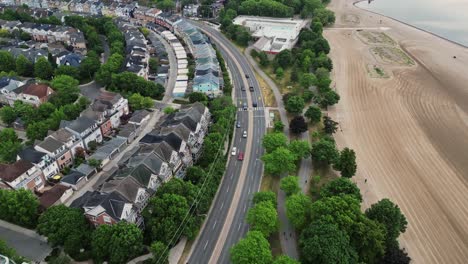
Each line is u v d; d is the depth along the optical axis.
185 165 136.75
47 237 105.44
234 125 168.25
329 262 91.25
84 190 131.00
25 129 163.62
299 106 171.25
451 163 148.12
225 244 111.38
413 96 195.75
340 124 171.12
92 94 191.62
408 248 111.88
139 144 138.50
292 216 111.25
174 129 139.50
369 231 99.81
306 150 141.12
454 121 174.88
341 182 119.25
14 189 120.94
